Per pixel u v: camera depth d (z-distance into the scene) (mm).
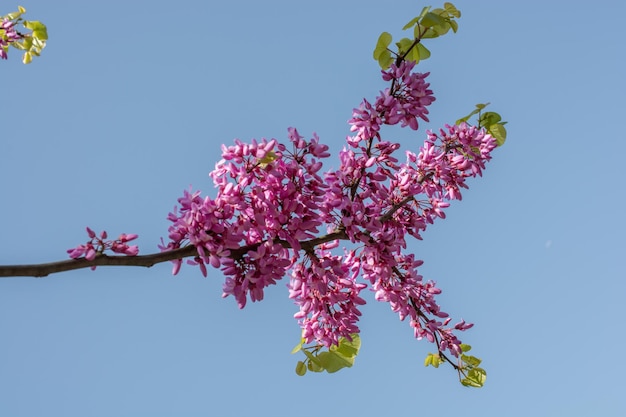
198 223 3873
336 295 4781
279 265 4137
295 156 4320
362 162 4715
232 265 4059
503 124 5617
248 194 4180
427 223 5309
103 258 3514
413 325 5348
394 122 4719
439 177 5168
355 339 5047
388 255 4766
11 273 3285
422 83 4844
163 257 3725
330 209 4492
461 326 5375
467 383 5383
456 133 5320
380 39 4949
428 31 4934
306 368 4906
